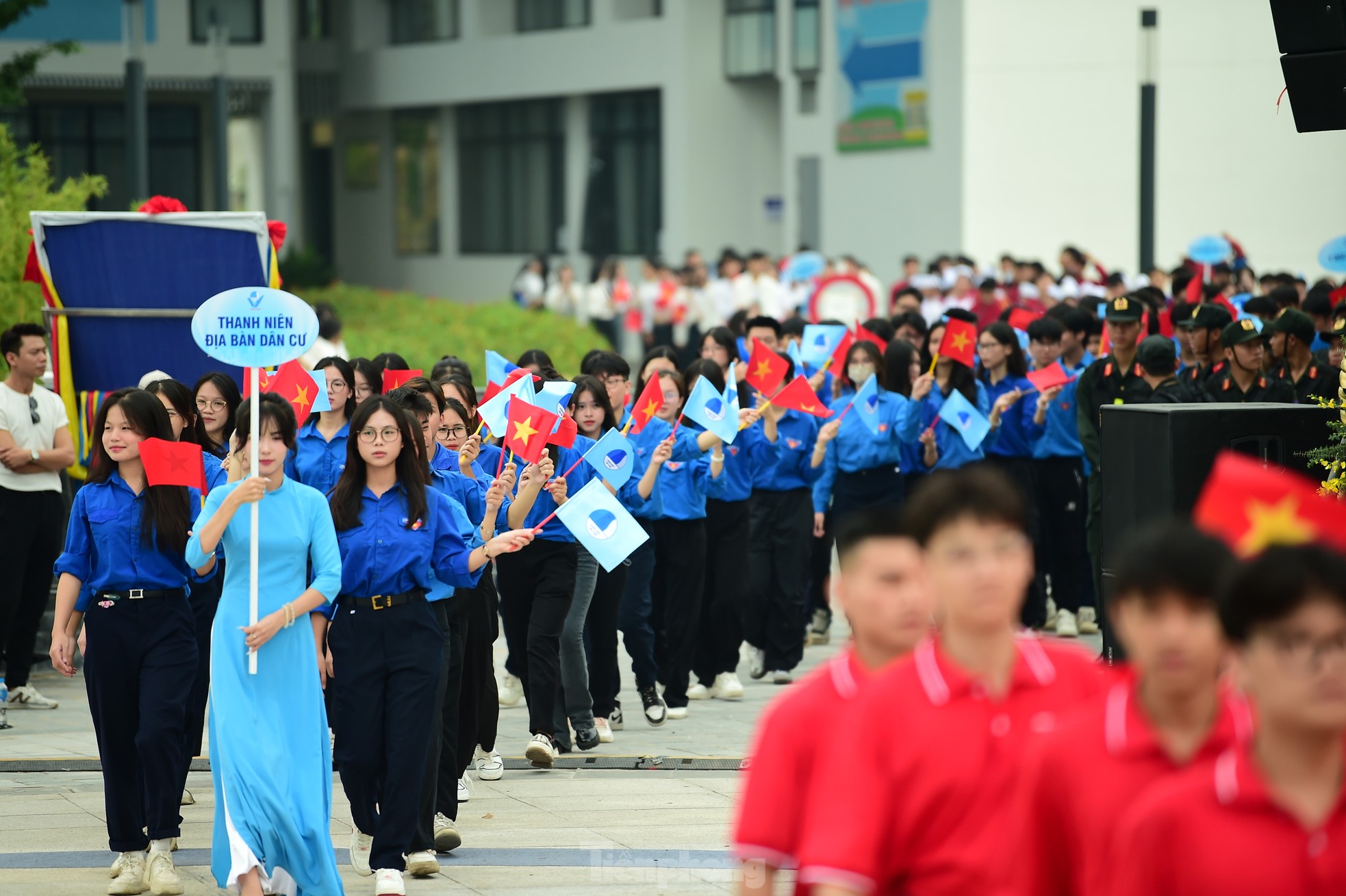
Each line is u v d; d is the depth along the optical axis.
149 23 94.50
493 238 105.56
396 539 17.03
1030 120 74.00
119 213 27.34
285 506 16.73
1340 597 7.30
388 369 25.83
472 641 20.58
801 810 9.55
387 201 112.75
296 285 91.81
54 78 90.44
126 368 28.09
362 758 17.06
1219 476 8.59
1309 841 7.49
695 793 21.39
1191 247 50.94
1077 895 8.37
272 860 16.06
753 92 93.56
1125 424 20.00
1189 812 7.61
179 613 17.67
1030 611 31.22
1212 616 7.99
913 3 76.75
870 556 9.73
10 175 35.72
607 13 96.19
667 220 93.56
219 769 16.19
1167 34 72.12
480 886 17.27
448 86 105.62
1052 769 8.34
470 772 22.45
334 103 113.31
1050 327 30.53
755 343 26.77
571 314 81.88
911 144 77.44
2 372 33.19
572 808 20.66
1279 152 71.56
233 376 28.09
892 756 8.96
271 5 98.50
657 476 25.16
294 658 16.64
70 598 17.66
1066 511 30.95
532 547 22.66
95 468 17.73
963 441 29.84
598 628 24.47
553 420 20.19
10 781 22.53
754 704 27.23
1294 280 45.00
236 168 104.19
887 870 9.03
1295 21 18.88
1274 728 7.51
